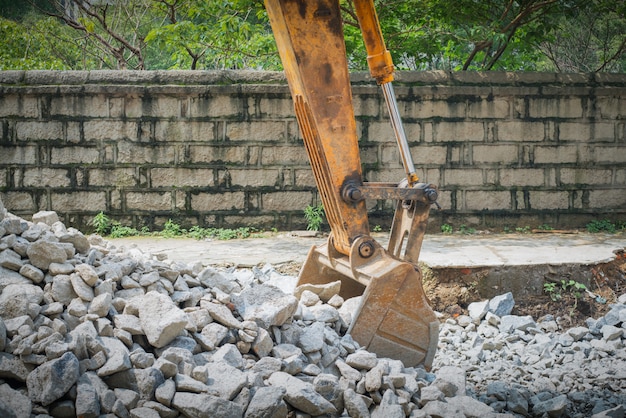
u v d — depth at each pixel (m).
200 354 4.72
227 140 10.99
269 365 4.72
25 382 4.13
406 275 5.55
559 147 11.31
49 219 6.24
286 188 11.11
